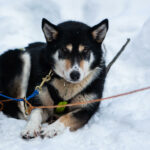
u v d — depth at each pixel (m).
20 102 4.01
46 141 3.10
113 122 3.49
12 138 3.17
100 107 4.12
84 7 8.91
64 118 3.46
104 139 3.14
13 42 6.44
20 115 3.95
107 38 6.76
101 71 3.83
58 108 3.79
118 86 4.93
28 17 7.94
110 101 4.34
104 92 4.71
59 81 3.66
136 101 3.79
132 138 3.10
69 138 3.18
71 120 3.46
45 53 3.68
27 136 3.15
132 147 2.95
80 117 3.55
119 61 5.67
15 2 8.68
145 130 3.24
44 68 3.73
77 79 3.33
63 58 3.44
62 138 3.17
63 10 8.64
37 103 3.72
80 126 3.52
